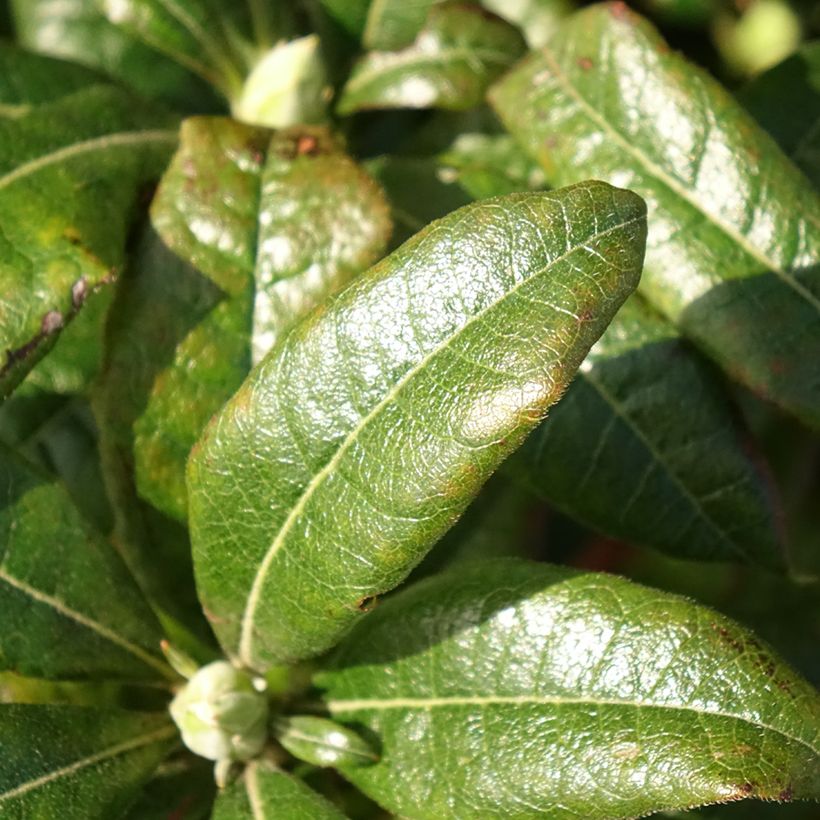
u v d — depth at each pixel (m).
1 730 0.27
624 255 0.25
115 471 0.29
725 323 0.29
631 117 0.29
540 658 0.27
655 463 0.29
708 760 0.25
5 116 0.30
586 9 0.30
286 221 0.29
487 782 0.27
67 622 0.28
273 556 0.27
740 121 0.29
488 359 0.25
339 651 0.28
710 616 0.26
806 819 0.30
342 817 0.27
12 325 0.28
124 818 0.28
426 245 0.26
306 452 0.26
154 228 0.29
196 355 0.29
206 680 0.28
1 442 0.28
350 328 0.26
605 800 0.26
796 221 0.29
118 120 0.30
